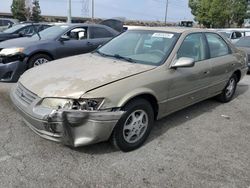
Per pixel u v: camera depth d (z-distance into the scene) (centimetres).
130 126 362
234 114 536
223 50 560
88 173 321
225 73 553
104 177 316
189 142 409
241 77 628
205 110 549
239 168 347
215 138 427
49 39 739
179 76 421
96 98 323
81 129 323
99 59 431
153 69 389
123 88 344
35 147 369
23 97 355
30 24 1206
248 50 991
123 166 338
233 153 383
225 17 3888
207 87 505
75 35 798
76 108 318
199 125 473
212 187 309
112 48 474
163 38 448
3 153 352
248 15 4041
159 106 400
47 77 362
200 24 4141
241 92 704
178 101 438
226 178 326
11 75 658
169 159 359
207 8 3941
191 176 326
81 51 793
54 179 308
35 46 694
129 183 308
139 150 377
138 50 445
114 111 336
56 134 325
